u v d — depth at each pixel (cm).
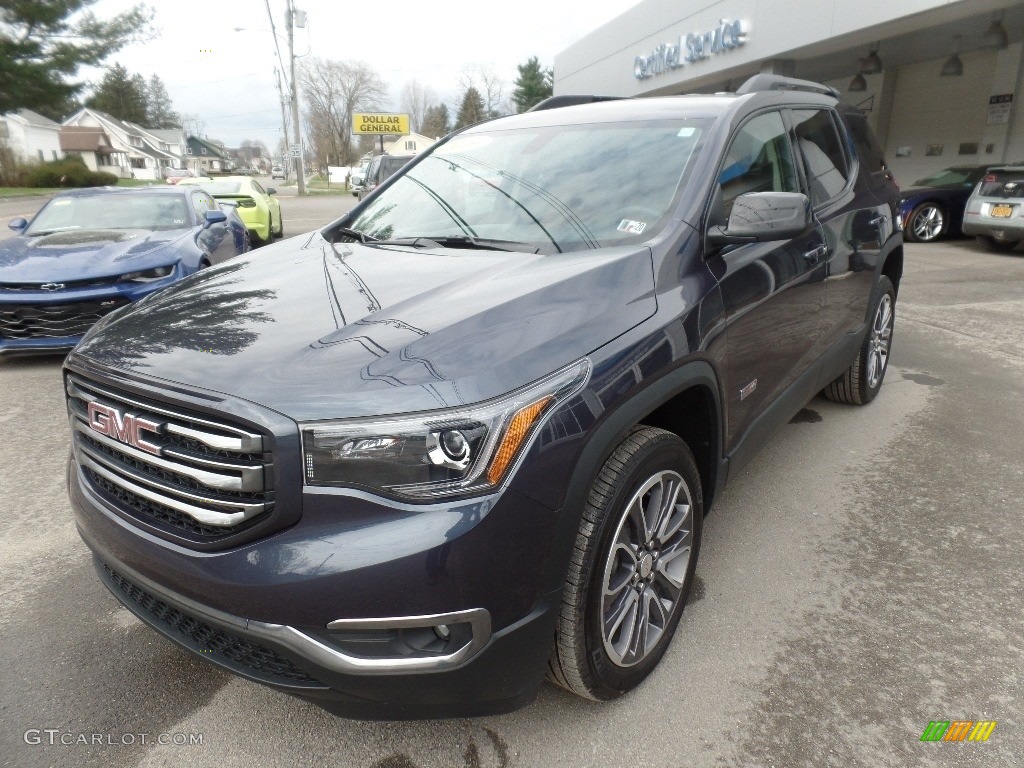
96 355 204
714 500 264
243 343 193
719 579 289
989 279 925
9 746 210
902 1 1168
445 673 173
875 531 324
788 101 347
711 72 1686
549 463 178
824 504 349
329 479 166
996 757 204
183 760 206
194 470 176
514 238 272
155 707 226
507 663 180
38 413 486
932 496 356
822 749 207
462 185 319
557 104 378
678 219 250
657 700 226
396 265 254
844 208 371
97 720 220
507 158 322
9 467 401
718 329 241
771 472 383
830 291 348
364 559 163
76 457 224
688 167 268
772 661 243
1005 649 248
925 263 1052
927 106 1789
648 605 227
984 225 1115
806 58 1516
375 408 166
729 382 255
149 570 186
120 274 573
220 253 748
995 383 521
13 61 3338
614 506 199
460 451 167
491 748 209
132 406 189
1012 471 381
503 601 175
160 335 205
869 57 1564
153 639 258
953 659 243
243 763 205
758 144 304
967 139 1684
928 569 296
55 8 3438
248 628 171
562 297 208
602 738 212
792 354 314
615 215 263
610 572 204
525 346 187
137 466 193
